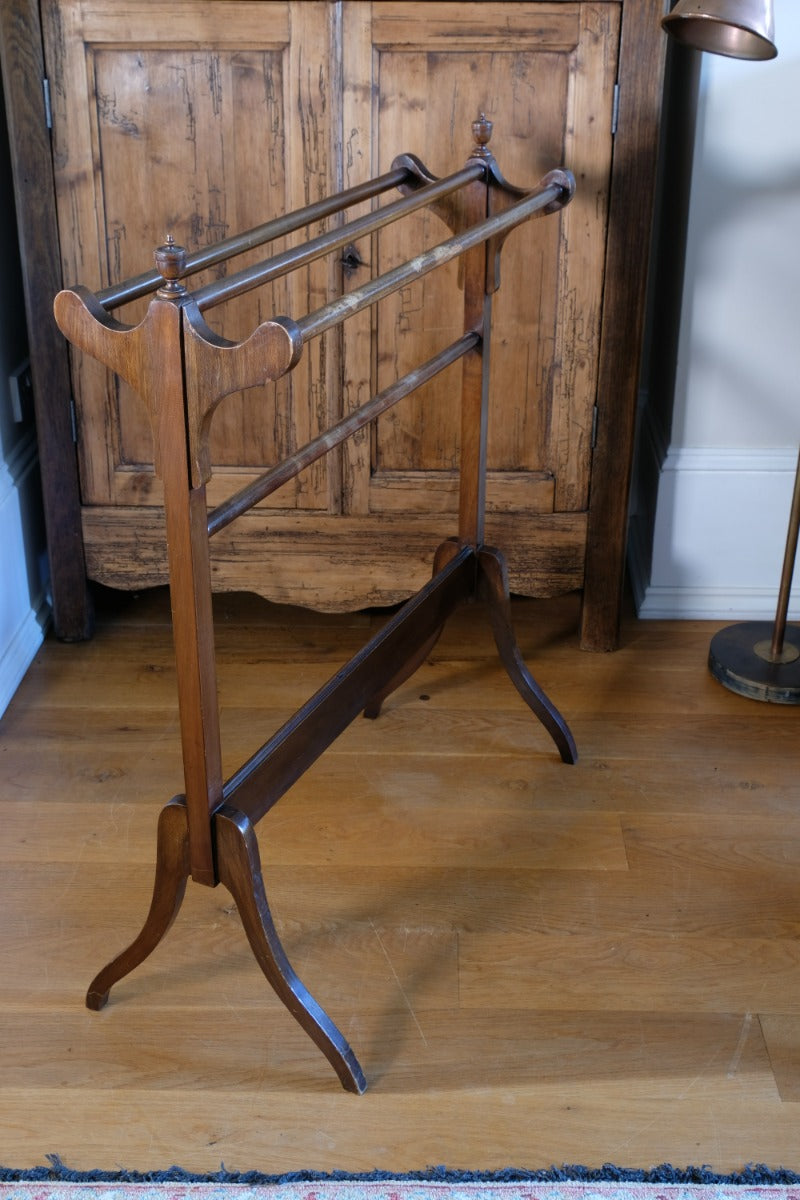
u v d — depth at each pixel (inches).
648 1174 58.9
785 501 106.2
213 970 71.6
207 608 58.0
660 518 107.4
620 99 88.9
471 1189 58.2
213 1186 58.4
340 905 76.2
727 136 95.2
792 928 74.7
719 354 102.0
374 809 85.0
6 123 102.0
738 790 87.4
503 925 74.7
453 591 83.6
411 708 97.0
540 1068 64.9
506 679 101.6
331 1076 64.7
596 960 72.1
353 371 96.7
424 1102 63.1
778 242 98.4
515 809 85.1
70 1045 66.3
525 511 101.0
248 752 90.7
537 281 94.5
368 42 87.9
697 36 78.1
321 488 100.5
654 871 79.4
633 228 92.3
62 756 90.7
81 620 105.2
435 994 69.6
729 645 103.3
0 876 78.3
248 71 89.0
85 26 87.8
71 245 93.5
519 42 87.8
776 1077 64.5
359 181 92.0
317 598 104.6
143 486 100.4
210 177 92.0
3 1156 60.0
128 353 53.2
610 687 100.1
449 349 77.9
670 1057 65.6
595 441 98.4
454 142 91.0
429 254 62.0
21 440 106.2
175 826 61.9
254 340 50.4
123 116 90.4
